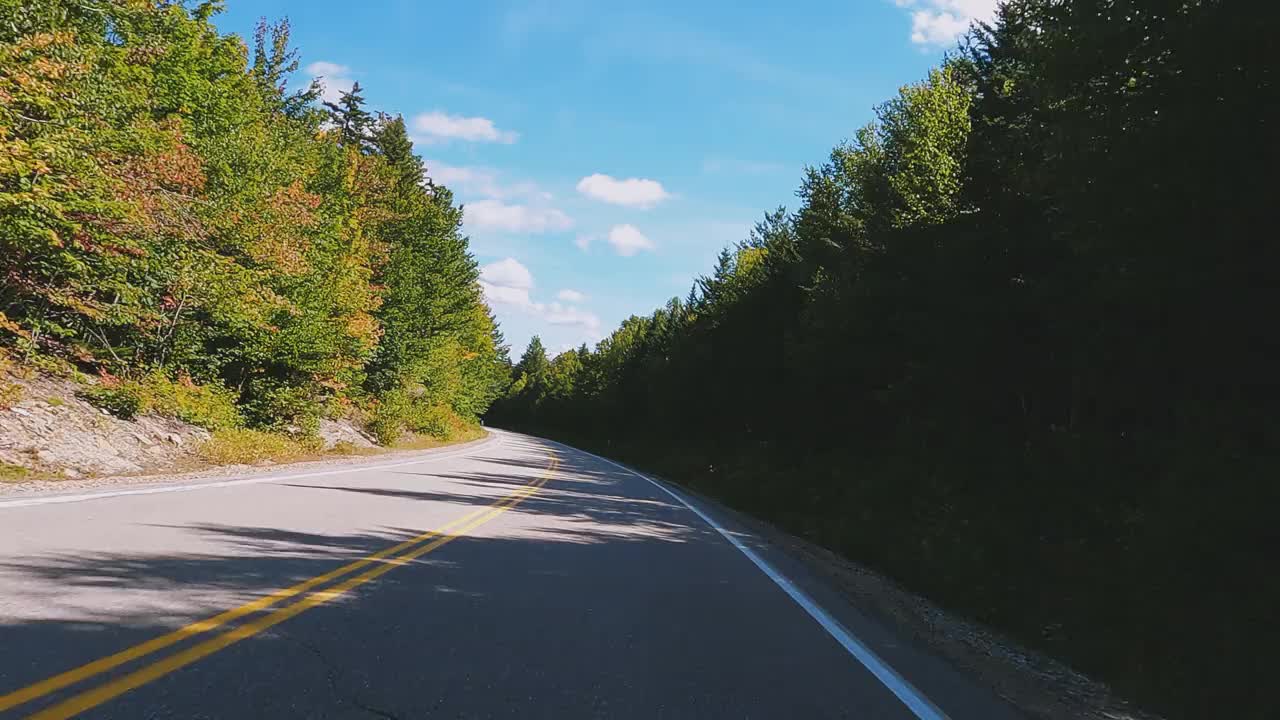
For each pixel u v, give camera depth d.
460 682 3.90
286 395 22.50
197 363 20.25
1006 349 17.52
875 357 24.17
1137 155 8.84
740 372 40.47
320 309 23.52
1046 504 12.53
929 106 22.00
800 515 19.47
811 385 28.62
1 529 6.62
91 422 13.67
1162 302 9.63
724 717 3.81
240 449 17.00
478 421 80.94
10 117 12.40
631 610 6.12
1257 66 8.01
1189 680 6.21
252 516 8.98
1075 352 14.02
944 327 18.95
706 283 53.19
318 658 4.04
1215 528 7.86
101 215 14.38
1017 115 18.14
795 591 7.93
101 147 14.05
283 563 6.44
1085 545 10.24
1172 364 10.91
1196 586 7.54
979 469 15.96
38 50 12.62
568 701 3.79
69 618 4.23
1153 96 9.02
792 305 36.41
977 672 5.62
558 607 5.93
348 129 46.84
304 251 22.70
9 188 12.63
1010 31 19.19
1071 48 9.89
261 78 28.67
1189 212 8.76
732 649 5.21
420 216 41.59
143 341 18.11
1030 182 11.91
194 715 3.11
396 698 3.56
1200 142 8.33
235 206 19.75
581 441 85.69
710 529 13.69
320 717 3.23
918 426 20.31
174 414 16.81
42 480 10.57
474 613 5.45
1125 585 8.27
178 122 17.12
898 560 12.34
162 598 4.88
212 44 20.33
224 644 4.09
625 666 4.52
